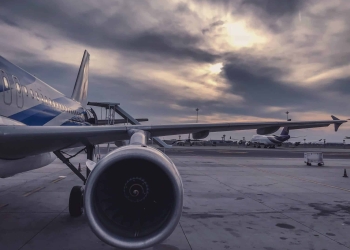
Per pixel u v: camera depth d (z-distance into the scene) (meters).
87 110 11.45
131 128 5.50
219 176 14.59
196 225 6.20
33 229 5.76
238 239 5.37
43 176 13.84
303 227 6.12
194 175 14.86
